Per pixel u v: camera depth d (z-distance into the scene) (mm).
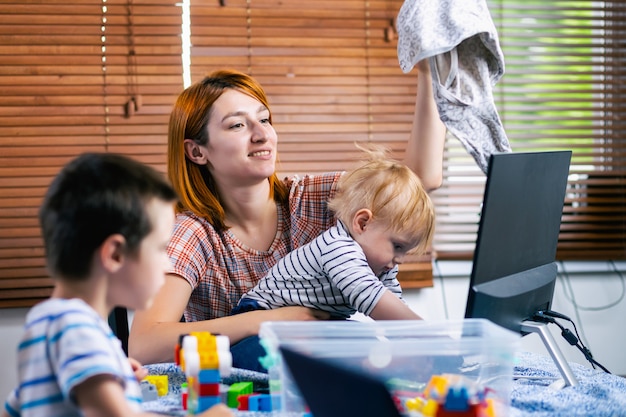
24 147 2602
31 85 2596
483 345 1099
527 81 2875
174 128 1765
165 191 1056
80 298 1023
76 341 940
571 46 2881
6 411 1027
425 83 1813
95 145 2627
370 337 1170
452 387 1016
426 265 2729
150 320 1626
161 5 2650
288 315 1553
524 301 1387
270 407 1219
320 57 2740
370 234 1556
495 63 1758
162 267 1062
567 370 1359
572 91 2889
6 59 2586
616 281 2879
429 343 1099
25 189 2604
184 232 1716
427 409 1022
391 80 2779
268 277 1654
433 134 1833
